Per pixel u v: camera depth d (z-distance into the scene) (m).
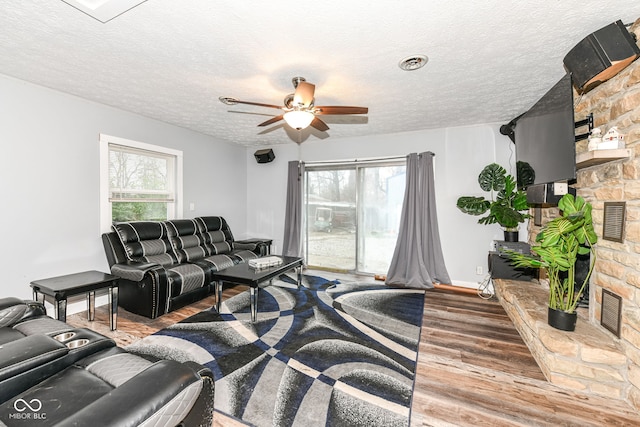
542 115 2.49
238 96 2.97
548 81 2.59
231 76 2.51
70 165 2.98
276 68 2.36
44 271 2.81
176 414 0.92
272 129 4.01
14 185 2.61
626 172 1.76
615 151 1.73
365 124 3.97
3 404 1.04
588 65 1.84
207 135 4.67
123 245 3.15
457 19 1.73
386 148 4.50
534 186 2.54
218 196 4.93
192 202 4.43
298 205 5.09
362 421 1.56
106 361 1.31
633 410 1.64
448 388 1.83
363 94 2.89
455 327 2.72
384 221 4.67
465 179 4.04
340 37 1.92
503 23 1.77
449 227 4.14
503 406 1.67
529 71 2.40
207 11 1.65
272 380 1.90
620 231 1.79
